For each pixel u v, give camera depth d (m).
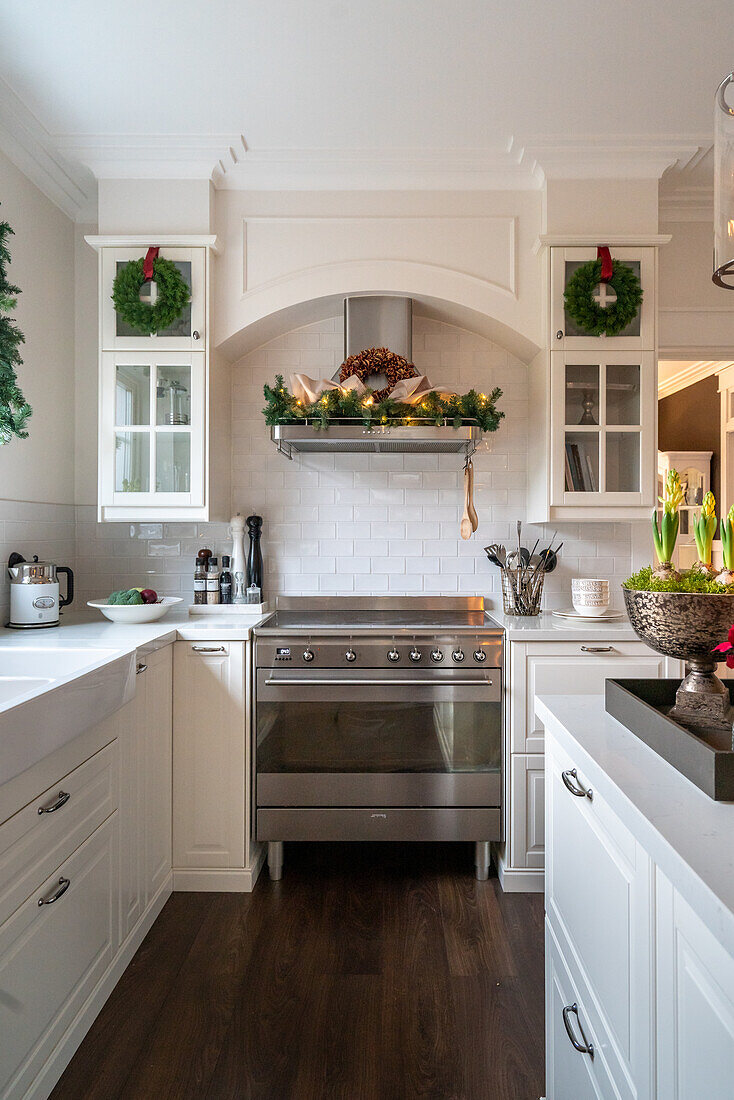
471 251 2.94
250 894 2.56
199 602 3.09
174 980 2.03
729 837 0.83
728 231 0.97
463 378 3.25
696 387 6.14
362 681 2.61
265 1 2.00
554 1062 1.45
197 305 2.84
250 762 2.62
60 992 1.62
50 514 2.98
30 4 2.01
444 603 3.20
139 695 2.20
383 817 2.62
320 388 2.79
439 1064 1.71
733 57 2.27
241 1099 1.60
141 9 2.03
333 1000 1.95
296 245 2.94
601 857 1.13
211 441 2.90
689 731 1.12
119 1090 1.62
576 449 2.84
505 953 2.18
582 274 2.75
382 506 3.26
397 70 2.33
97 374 3.21
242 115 2.58
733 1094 0.68
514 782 2.59
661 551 1.27
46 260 2.93
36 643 2.25
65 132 2.66
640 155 2.80
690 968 0.79
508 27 2.12
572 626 2.68
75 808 1.71
